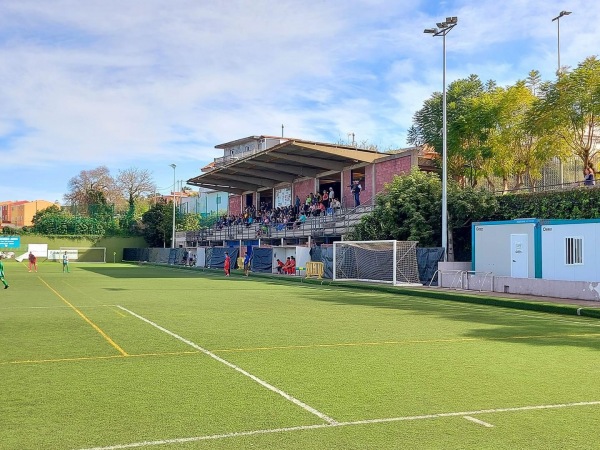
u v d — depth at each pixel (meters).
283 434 5.65
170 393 7.20
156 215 80.38
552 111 30.97
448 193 31.62
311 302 19.98
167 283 30.75
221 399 6.93
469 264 27.17
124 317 15.05
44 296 21.80
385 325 13.89
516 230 24.73
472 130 37.53
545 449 5.28
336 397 7.06
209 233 64.94
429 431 5.78
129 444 5.33
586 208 27.34
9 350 10.11
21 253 75.50
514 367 8.94
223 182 61.03
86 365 8.88
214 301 20.02
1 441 5.39
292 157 44.78
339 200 48.84
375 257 30.81
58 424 5.92
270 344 10.93
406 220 31.69
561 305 17.34
